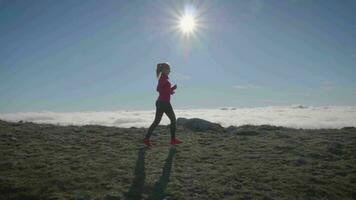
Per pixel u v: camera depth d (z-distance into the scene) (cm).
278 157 1108
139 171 941
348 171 969
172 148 1207
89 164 987
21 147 1170
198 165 1009
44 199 760
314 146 1268
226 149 1220
